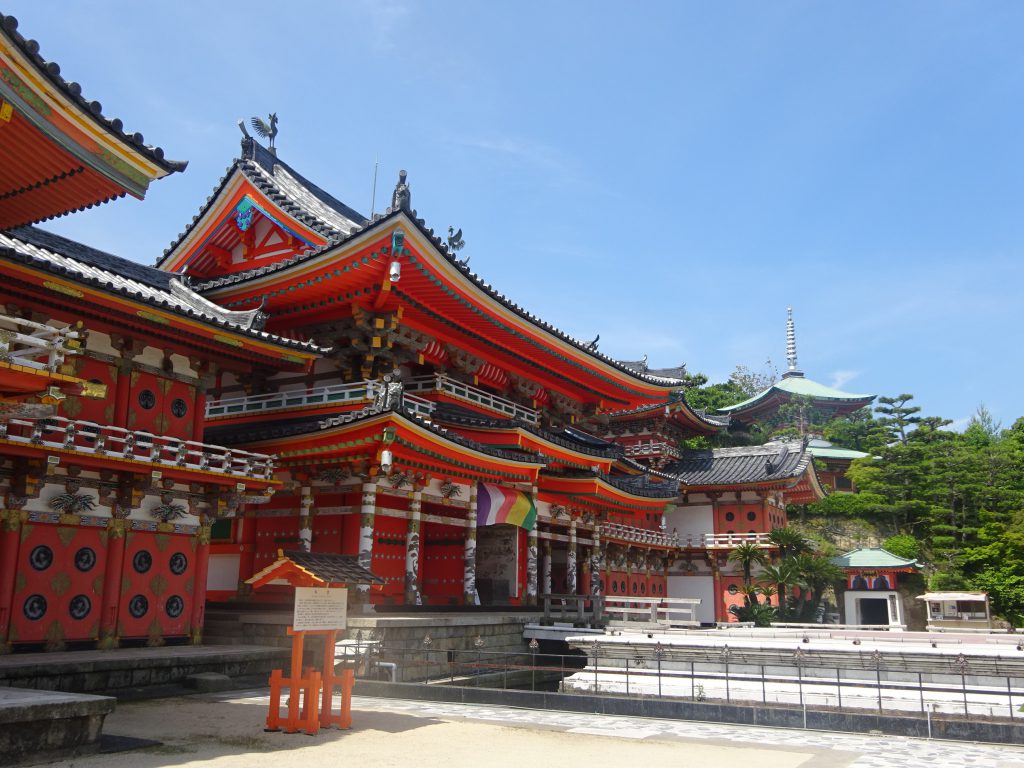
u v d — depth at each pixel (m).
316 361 36.38
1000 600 65.06
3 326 20.72
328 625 16.38
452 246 44.41
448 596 37.19
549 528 48.00
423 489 32.78
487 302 35.34
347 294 33.28
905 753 15.52
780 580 57.59
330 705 16.44
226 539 33.78
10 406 13.29
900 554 71.12
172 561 25.67
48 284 21.17
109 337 24.89
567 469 43.00
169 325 24.41
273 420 33.91
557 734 16.64
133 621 24.28
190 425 27.16
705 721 19.17
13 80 12.93
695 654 25.45
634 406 54.34
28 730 12.29
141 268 29.72
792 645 25.50
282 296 33.69
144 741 14.24
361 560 29.20
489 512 35.22
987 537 69.56
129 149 15.16
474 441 36.31
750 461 69.38
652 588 63.81
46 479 22.47
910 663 22.75
